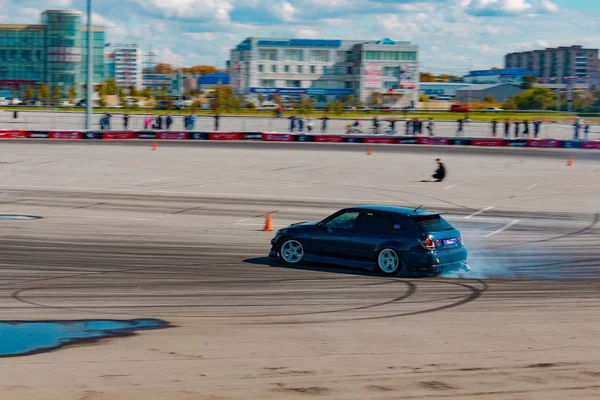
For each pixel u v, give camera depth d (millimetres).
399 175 58438
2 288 20516
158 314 17469
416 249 22438
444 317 17203
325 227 24125
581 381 12195
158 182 52219
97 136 94000
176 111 182625
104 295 19641
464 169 63812
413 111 198000
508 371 12766
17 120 124812
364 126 125188
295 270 23688
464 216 38438
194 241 29703
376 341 14891
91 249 27484
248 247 28406
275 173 58750
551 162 71375
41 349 14250
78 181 52281
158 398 11234
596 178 58250
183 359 13492
